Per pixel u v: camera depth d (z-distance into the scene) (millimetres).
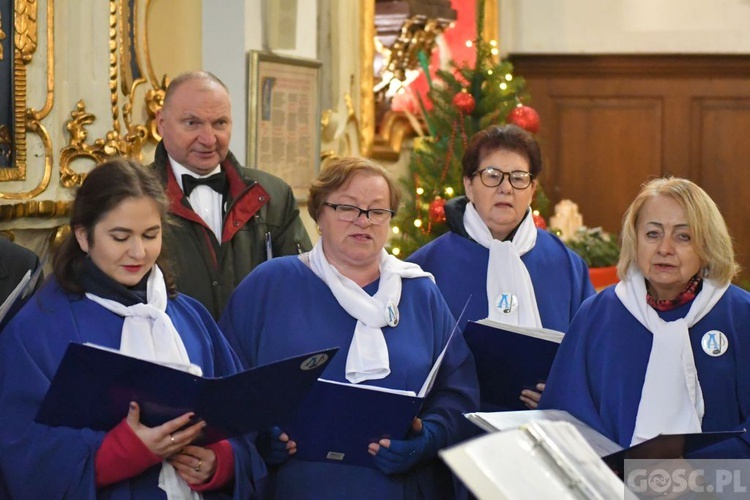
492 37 9664
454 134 7055
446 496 3807
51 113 4824
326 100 7305
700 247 3445
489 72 7090
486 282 4457
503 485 1974
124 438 2979
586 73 10172
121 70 5188
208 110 4371
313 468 3539
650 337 3539
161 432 2980
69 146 4906
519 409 4133
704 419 3449
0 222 4535
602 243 8461
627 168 10148
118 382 2920
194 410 2979
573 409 3586
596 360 3609
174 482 3127
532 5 10219
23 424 3041
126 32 5242
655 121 10062
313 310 3664
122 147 5176
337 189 3684
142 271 3186
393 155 8148
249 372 2947
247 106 6148
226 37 6129
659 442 3090
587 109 10188
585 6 10125
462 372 3811
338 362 3598
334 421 3432
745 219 9945
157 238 3205
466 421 3719
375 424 3422
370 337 3596
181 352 3186
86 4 5004
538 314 4418
